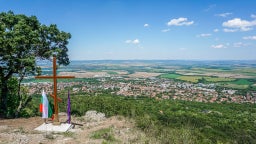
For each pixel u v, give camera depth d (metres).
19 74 23.86
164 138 14.73
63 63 26.42
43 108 16.56
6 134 14.41
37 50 24.22
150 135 15.40
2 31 20.98
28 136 14.26
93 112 23.36
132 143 13.66
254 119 85.56
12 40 20.53
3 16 22.69
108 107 54.53
